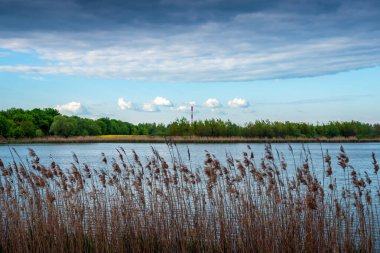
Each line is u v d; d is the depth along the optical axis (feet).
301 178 43.91
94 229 48.65
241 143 377.91
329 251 42.70
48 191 47.78
